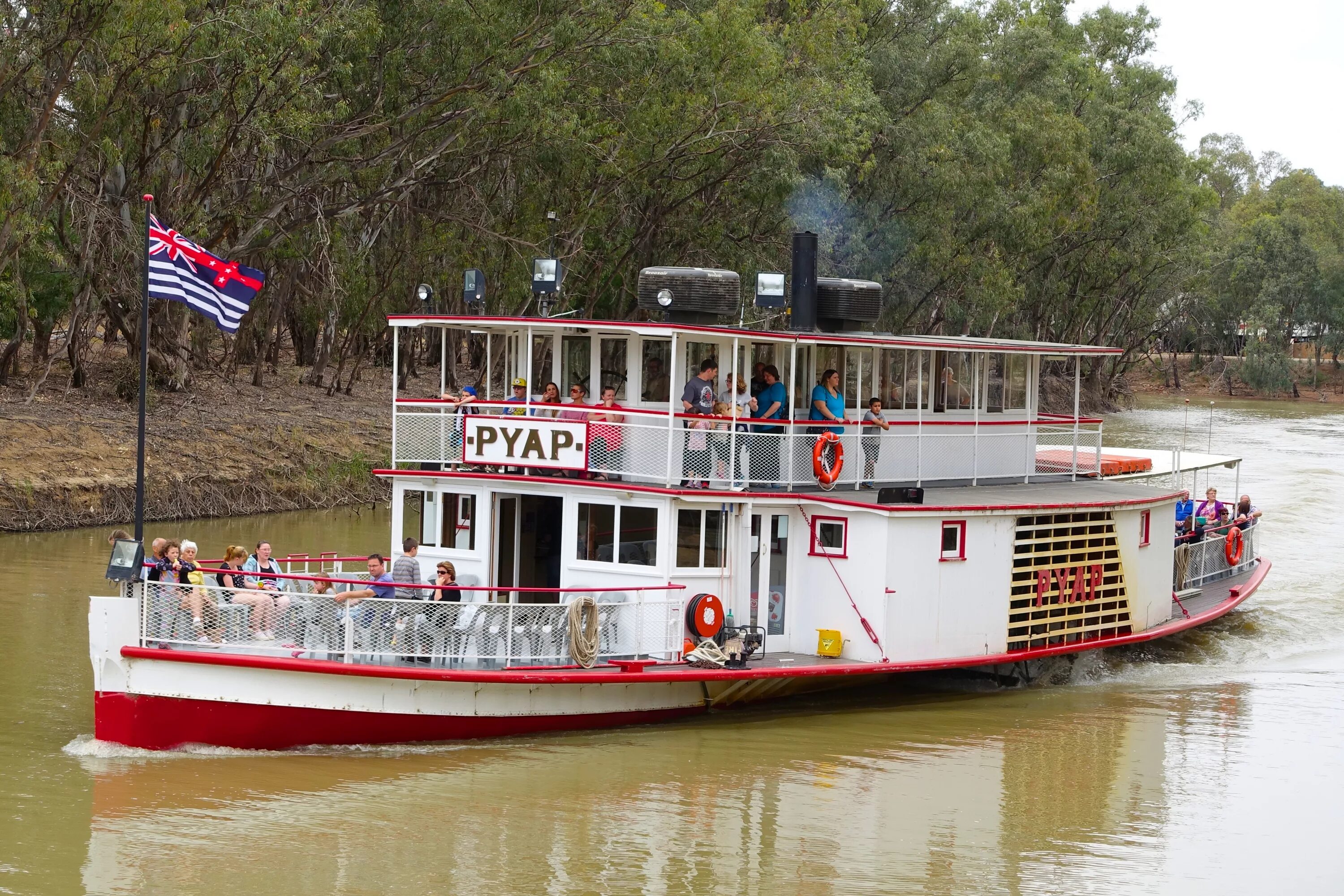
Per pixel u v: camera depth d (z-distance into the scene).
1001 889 15.30
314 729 18.14
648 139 51.31
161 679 17.72
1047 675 24.98
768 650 21.36
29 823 15.90
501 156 54.31
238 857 15.28
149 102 43.53
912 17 70.62
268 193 50.41
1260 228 143.00
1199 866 16.19
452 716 18.77
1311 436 80.69
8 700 20.81
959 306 76.81
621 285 62.16
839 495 21.66
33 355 54.06
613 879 15.12
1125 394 112.75
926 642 21.44
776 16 63.84
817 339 21.80
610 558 20.50
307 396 58.22
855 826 17.06
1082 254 92.88
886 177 65.06
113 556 17.64
